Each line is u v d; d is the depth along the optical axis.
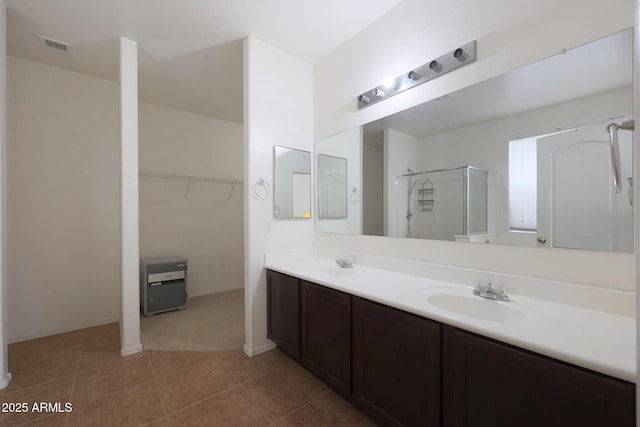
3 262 1.76
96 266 2.81
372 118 2.04
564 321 1.02
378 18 1.98
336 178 2.34
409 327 1.20
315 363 1.75
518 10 1.31
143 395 1.67
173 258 3.36
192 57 2.46
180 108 3.61
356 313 1.46
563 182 1.20
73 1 1.77
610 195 1.09
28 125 2.49
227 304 3.44
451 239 1.59
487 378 0.96
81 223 2.74
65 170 2.66
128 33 2.12
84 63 2.55
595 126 1.12
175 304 3.18
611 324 0.98
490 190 1.43
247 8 1.86
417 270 1.73
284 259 2.36
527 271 1.30
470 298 1.36
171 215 3.61
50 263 2.58
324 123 2.45
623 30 1.05
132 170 2.20
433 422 1.10
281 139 2.34
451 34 1.57
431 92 1.67
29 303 2.48
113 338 2.47
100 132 2.83
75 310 2.69
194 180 3.79
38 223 2.53
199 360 2.09
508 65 1.35
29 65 2.49
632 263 1.04
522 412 0.87
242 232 4.25
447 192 1.61
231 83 2.93
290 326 1.97
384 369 1.31
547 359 0.83
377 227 2.01
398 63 1.85
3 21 1.75
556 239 1.22
